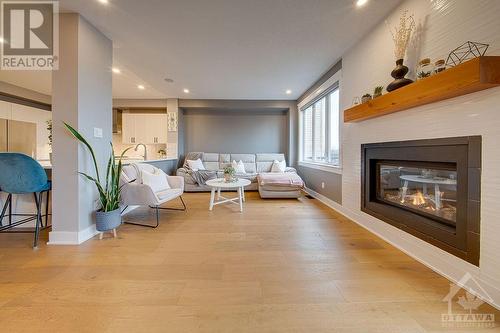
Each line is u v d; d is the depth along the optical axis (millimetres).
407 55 2150
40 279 1690
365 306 1408
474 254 1533
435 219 1941
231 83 4762
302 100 5680
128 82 4715
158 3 2219
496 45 1411
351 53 3156
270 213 3609
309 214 3549
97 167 2508
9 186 2275
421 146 1978
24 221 2730
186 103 6184
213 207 4000
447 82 1493
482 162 1482
